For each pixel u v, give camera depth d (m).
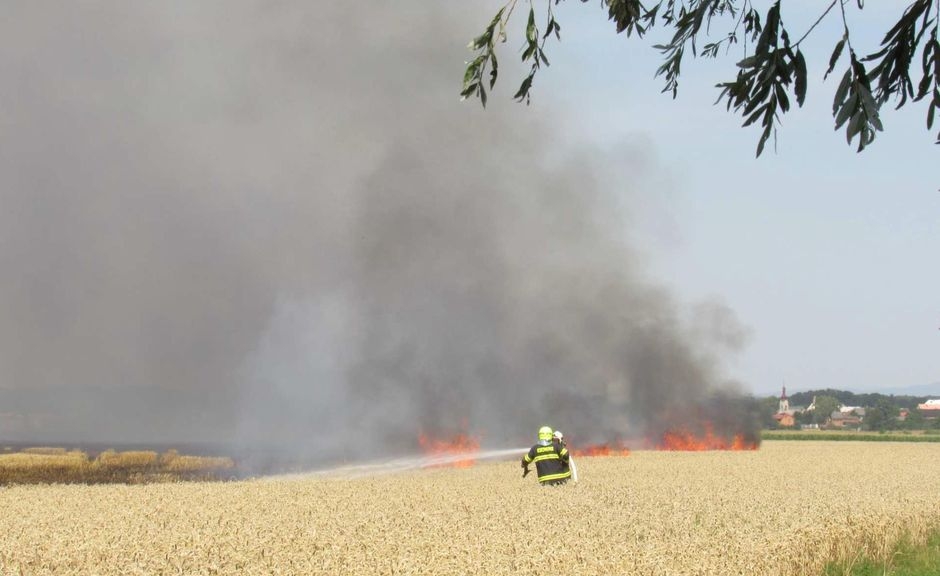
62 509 24.25
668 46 11.92
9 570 15.20
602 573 15.35
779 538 19.81
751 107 10.73
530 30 12.57
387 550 16.97
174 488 30.95
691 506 26.31
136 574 14.94
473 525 20.70
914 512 26.97
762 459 63.06
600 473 43.34
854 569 19.30
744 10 12.29
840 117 10.14
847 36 10.12
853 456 71.69
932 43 9.91
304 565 15.46
